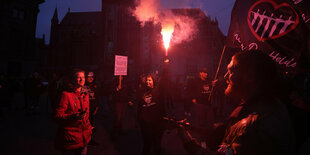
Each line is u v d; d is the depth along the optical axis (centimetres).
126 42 2633
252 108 72
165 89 295
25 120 630
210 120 414
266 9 177
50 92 471
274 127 61
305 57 103
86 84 389
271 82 71
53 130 514
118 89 447
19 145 397
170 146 397
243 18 194
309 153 167
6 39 2377
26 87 732
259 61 72
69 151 236
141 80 304
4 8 2359
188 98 677
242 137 66
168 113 754
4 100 692
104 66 2619
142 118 288
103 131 511
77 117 222
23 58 2547
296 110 65
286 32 161
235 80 76
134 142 423
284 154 59
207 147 97
